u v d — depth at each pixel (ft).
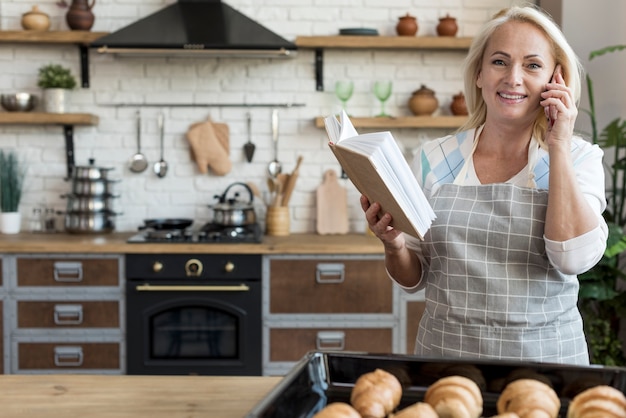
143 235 12.91
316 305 12.18
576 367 3.83
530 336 5.71
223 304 12.07
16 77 14.03
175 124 14.21
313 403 3.97
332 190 14.19
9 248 11.96
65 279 12.05
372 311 12.21
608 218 12.30
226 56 13.12
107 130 14.16
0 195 13.84
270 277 12.12
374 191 5.04
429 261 6.38
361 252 12.13
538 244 5.67
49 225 13.91
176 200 14.26
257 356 12.17
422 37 13.52
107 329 12.11
